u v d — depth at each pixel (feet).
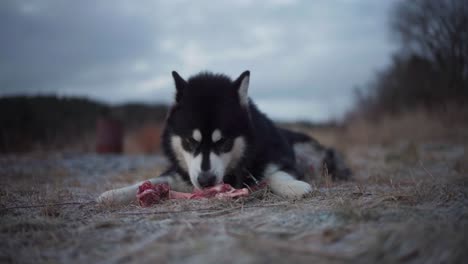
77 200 3.23
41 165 5.92
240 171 3.43
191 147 3.26
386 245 1.92
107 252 2.07
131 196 3.17
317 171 4.39
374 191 3.10
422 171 4.55
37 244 2.22
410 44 11.30
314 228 2.21
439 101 11.27
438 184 3.08
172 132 3.45
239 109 3.34
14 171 5.08
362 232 2.09
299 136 4.78
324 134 10.50
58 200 3.21
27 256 2.07
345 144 9.53
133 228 2.39
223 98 3.31
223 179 3.49
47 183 4.27
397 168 4.81
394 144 9.30
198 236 2.16
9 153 8.18
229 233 2.17
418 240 1.93
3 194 3.42
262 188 3.22
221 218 2.51
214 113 3.21
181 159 3.49
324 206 2.63
